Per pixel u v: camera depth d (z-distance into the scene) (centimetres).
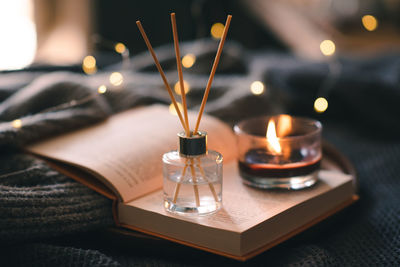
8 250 78
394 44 205
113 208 83
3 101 107
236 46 148
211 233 76
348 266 79
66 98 102
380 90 131
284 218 80
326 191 85
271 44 234
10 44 201
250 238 76
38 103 101
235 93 116
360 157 111
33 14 207
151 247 80
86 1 208
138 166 87
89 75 122
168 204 80
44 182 85
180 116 79
